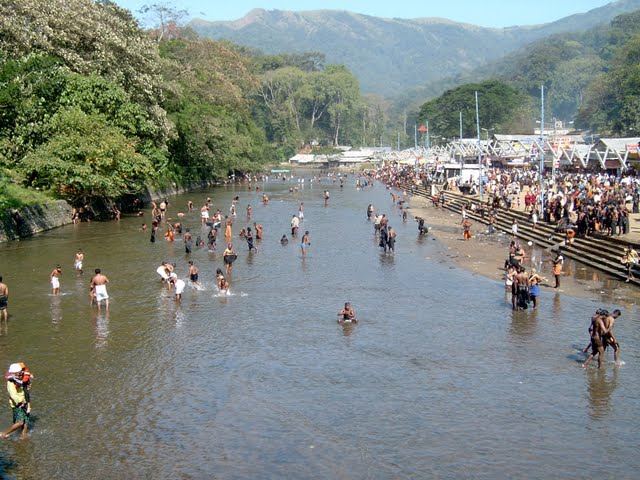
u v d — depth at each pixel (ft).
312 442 58.59
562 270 129.18
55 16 199.62
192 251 154.30
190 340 86.63
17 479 52.42
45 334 88.89
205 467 54.39
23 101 187.11
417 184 354.13
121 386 71.10
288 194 331.36
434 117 594.65
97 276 102.17
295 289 115.75
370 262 141.90
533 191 210.38
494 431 60.59
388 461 55.21
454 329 91.45
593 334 76.69
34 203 182.09
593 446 57.77
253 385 71.46
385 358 79.87
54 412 64.64
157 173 226.58
